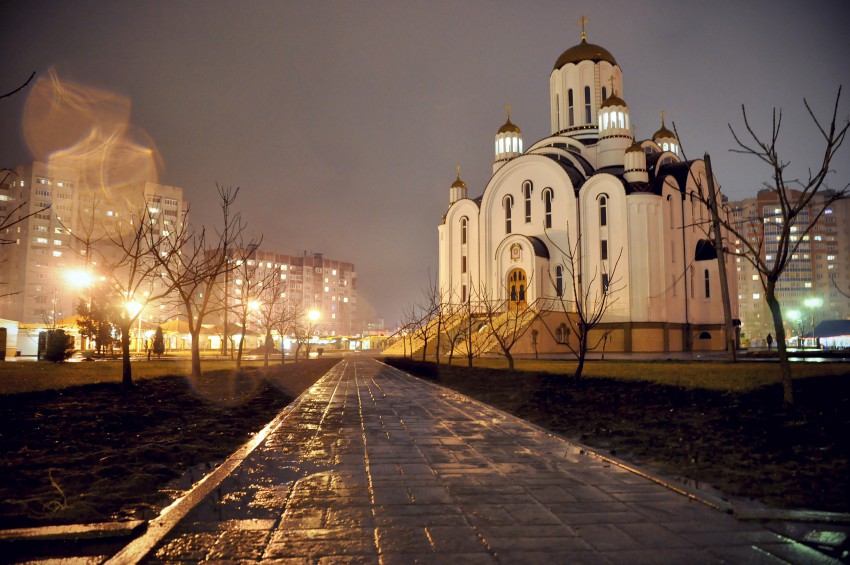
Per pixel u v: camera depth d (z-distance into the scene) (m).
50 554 4.83
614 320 49.34
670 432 10.65
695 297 55.44
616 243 50.41
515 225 57.22
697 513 5.92
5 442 9.56
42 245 99.69
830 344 63.53
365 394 19.17
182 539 5.19
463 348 46.12
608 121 56.34
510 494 6.67
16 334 48.16
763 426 10.42
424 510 6.05
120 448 9.45
